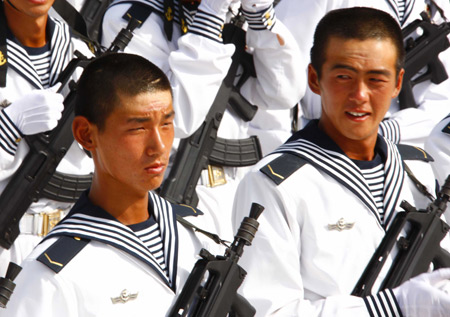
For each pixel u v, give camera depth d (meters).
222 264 9.05
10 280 8.30
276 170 10.42
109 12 15.91
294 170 10.46
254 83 16.41
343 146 10.77
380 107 10.37
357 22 10.33
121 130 8.72
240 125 16.39
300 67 16.20
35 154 13.34
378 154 11.01
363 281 10.25
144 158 8.77
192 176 15.40
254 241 10.20
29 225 13.61
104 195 9.05
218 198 15.86
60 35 14.08
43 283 8.48
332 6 17.41
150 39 15.48
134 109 8.67
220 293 8.98
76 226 8.90
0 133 12.83
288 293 10.08
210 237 9.91
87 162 14.20
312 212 10.34
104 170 8.97
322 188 10.48
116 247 8.88
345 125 10.41
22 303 8.44
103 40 16.06
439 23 20.02
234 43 15.93
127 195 9.02
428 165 11.77
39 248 8.81
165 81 8.97
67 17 14.53
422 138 18.31
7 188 13.23
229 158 16.03
